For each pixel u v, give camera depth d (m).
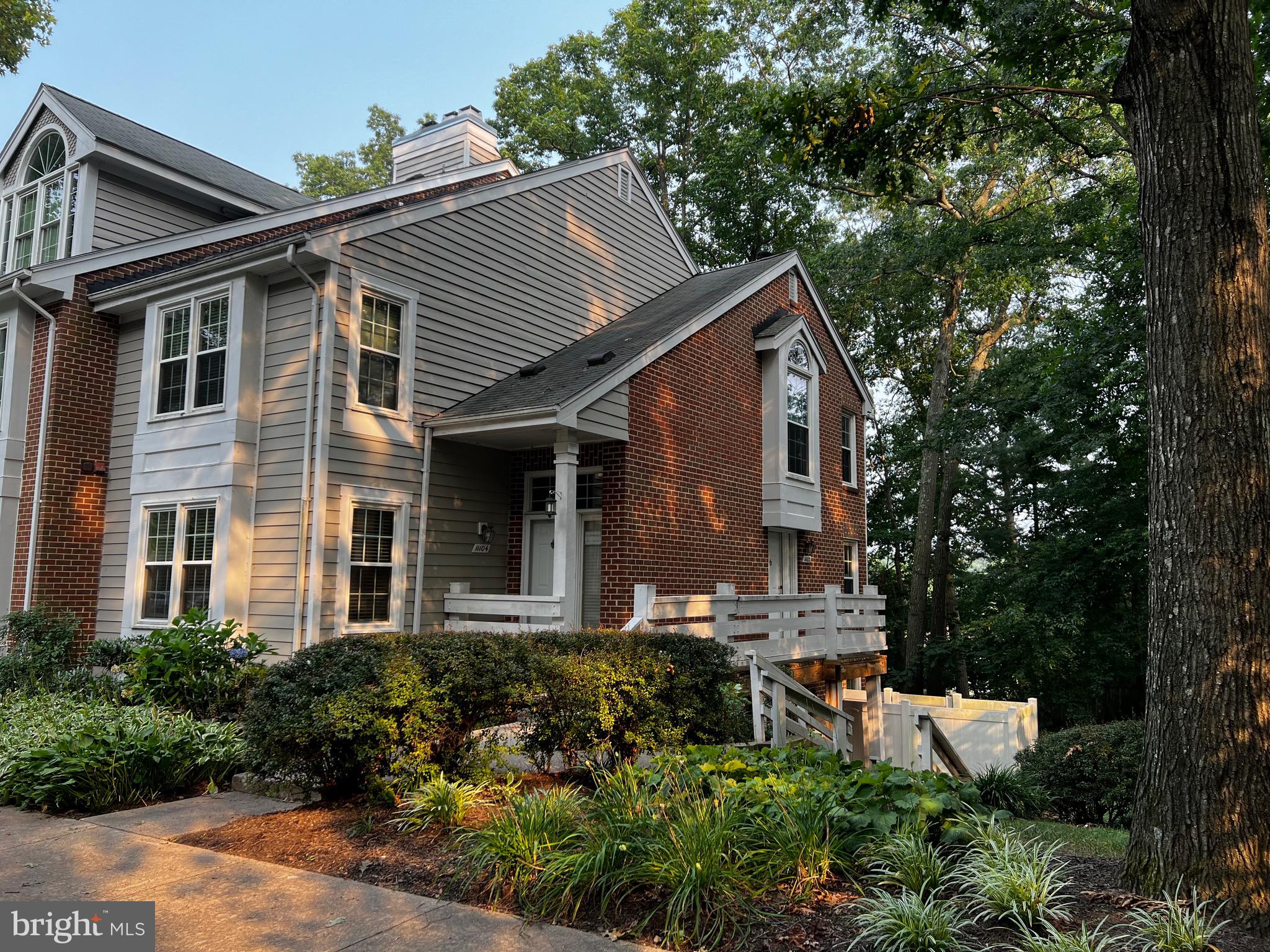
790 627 11.90
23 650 10.88
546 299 13.80
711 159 26.95
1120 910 3.84
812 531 15.66
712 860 3.87
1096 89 13.60
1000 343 28.28
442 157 16.81
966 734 13.80
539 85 30.89
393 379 11.12
